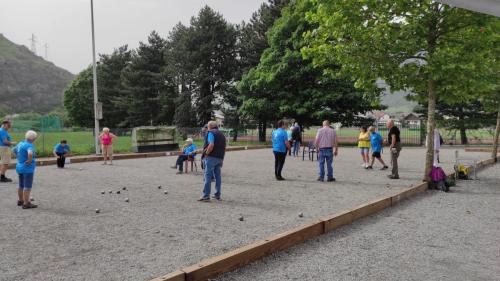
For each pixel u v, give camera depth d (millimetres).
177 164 15578
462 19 11453
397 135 13664
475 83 11625
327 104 36969
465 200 10219
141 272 4902
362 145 16969
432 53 11805
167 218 7777
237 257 5297
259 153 26391
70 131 43906
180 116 52469
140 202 9453
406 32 11641
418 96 13852
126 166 18203
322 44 12922
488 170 17047
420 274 5145
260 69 38594
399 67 12344
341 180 13328
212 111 51156
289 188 11578
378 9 11523
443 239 6699
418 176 14320
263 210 8531
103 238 6387
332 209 8602
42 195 10391
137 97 61406
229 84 51719
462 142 40781
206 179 9602
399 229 7324
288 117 37844
